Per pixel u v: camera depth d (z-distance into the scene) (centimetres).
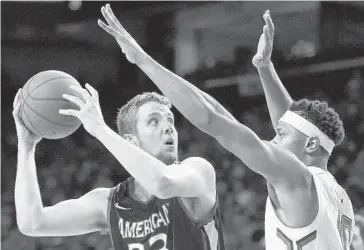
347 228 415
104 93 1897
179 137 1714
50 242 1382
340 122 421
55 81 406
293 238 374
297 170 361
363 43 1731
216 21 1964
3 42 1972
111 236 424
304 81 1688
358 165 1356
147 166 359
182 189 371
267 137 1658
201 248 398
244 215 1412
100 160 1748
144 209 414
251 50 1917
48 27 2011
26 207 434
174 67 1977
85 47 2025
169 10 1948
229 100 1788
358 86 1639
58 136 415
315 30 1869
